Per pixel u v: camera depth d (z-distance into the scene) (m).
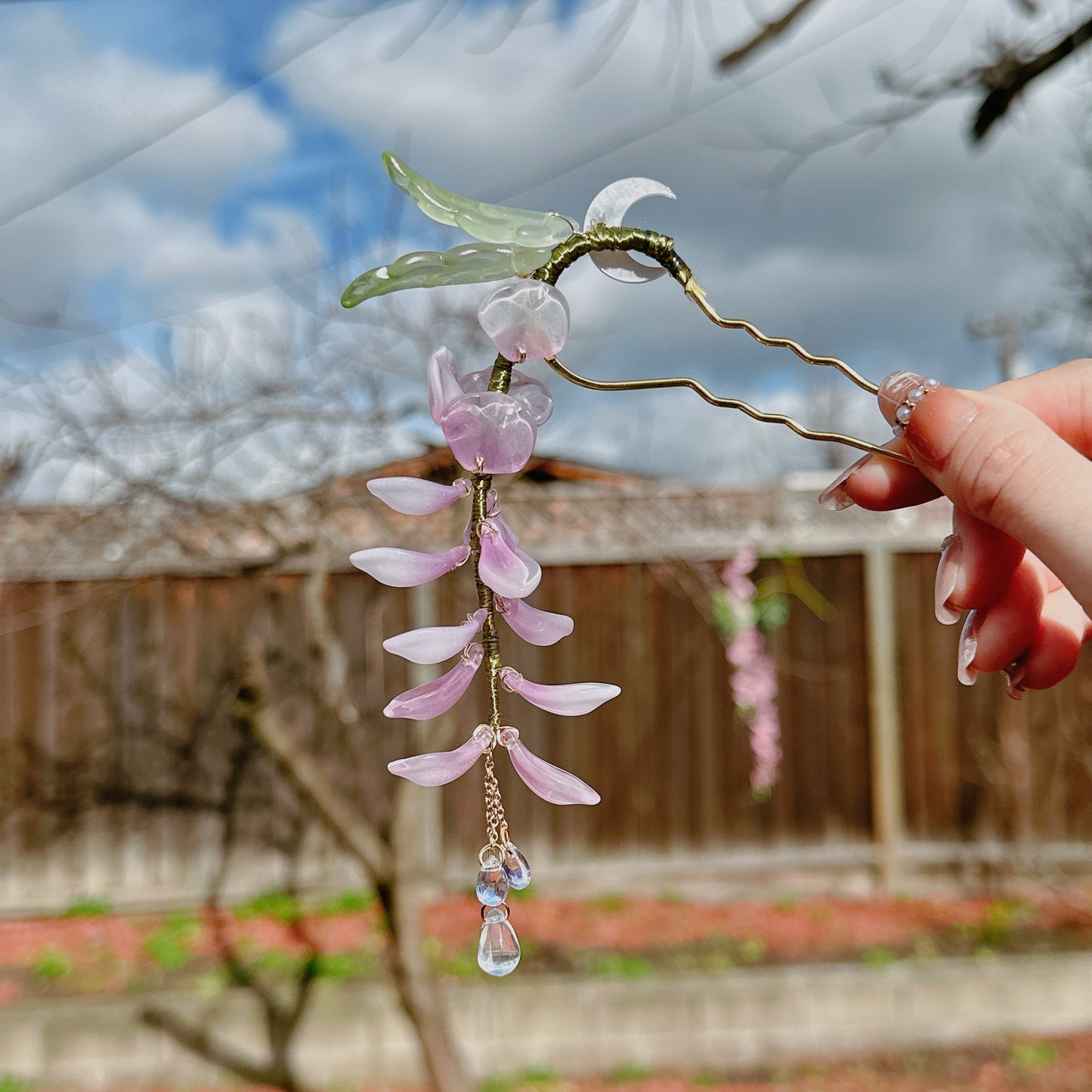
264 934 5.31
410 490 0.59
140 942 5.25
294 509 4.30
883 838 5.81
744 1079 4.41
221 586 5.54
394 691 5.57
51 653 5.49
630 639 5.76
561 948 5.14
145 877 5.59
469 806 5.70
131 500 3.76
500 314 0.62
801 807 5.84
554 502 5.67
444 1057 3.79
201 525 4.12
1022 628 0.94
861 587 5.88
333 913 5.52
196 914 5.56
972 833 5.91
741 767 5.81
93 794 5.50
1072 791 5.90
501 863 0.62
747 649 5.57
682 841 5.79
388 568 0.59
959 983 4.72
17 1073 4.39
